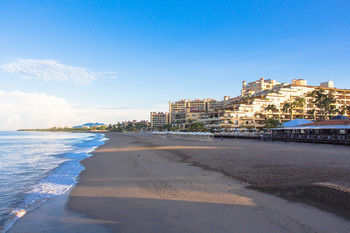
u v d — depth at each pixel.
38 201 10.09
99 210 8.59
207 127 101.50
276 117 95.38
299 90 102.25
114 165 20.00
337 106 99.31
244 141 53.34
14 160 25.27
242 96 130.88
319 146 34.97
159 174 14.77
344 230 6.19
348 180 10.75
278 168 14.77
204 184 11.65
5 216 8.42
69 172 17.30
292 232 6.20
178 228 6.66
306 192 8.96
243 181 11.84
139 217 7.67
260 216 7.32
